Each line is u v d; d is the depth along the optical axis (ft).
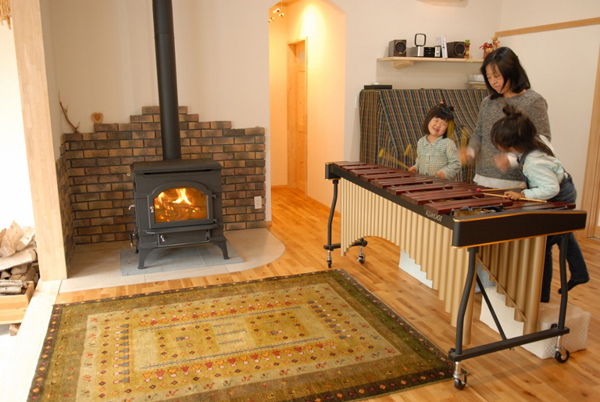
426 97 17.28
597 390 8.05
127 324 10.09
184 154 16.03
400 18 17.80
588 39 15.14
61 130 14.38
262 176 16.93
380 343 9.38
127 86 15.03
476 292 11.53
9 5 11.37
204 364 8.65
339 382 8.14
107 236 15.51
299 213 19.40
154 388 7.97
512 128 8.53
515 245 8.08
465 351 8.03
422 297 11.56
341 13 17.39
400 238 9.64
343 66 17.66
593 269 13.25
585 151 15.57
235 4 15.67
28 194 13.80
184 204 13.25
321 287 11.96
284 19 22.75
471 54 18.88
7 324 11.46
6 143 13.39
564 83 16.12
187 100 15.78
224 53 15.85
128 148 15.21
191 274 12.82
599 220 15.90
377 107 16.74
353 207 11.85
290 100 23.34
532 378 8.36
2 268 11.88
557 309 9.22
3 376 8.39
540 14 16.98
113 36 14.65
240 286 12.00
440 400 7.75
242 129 16.42
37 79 11.46
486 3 18.66
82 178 14.98
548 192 8.46
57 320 10.21
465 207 7.84
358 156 18.48
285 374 8.36
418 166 12.69
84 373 8.38
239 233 16.60
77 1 14.15
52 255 12.24
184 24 15.28
